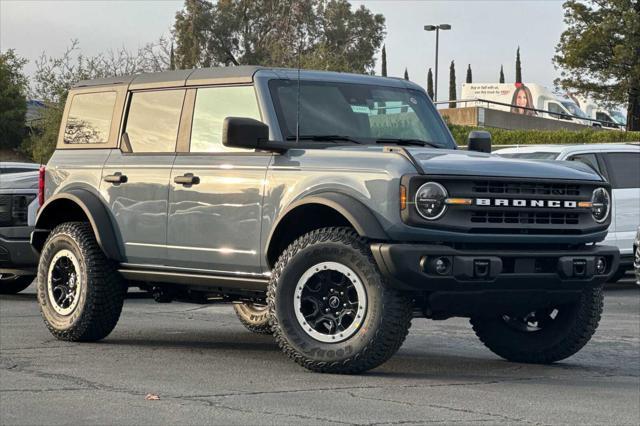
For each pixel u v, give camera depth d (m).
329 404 6.59
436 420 6.16
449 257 7.44
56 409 6.38
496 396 7.04
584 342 8.59
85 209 9.43
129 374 7.75
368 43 77.31
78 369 7.98
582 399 7.02
